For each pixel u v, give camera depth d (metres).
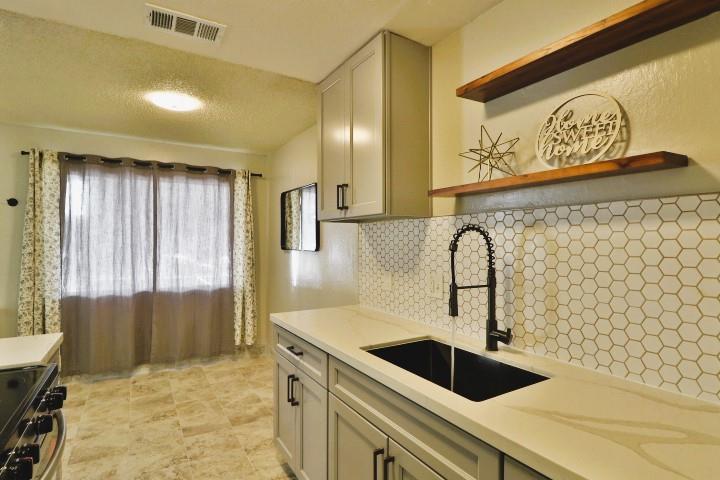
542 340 1.40
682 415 0.93
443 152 1.84
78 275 3.48
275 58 2.02
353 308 2.42
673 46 1.07
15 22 1.84
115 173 3.63
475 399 1.50
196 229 4.00
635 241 1.14
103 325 3.56
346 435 1.51
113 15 1.61
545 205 1.39
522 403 1.01
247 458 2.30
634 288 1.15
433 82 1.90
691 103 1.03
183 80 2.49
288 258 3.91
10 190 3.35
